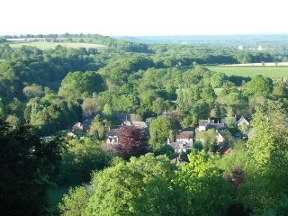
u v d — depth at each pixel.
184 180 31.02
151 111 141.50
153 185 29.80
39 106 122.00
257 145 44.06
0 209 19.41
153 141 94.38
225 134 106.50
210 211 30.72
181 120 124.50
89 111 139.62
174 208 28.92
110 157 76.56
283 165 34.69
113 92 156.38
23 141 22.52
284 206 24.69
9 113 117.50
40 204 21.06
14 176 19.92
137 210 29.42
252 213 33.84
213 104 139.62
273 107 75.56
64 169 68.94
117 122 128.12
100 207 36.16
